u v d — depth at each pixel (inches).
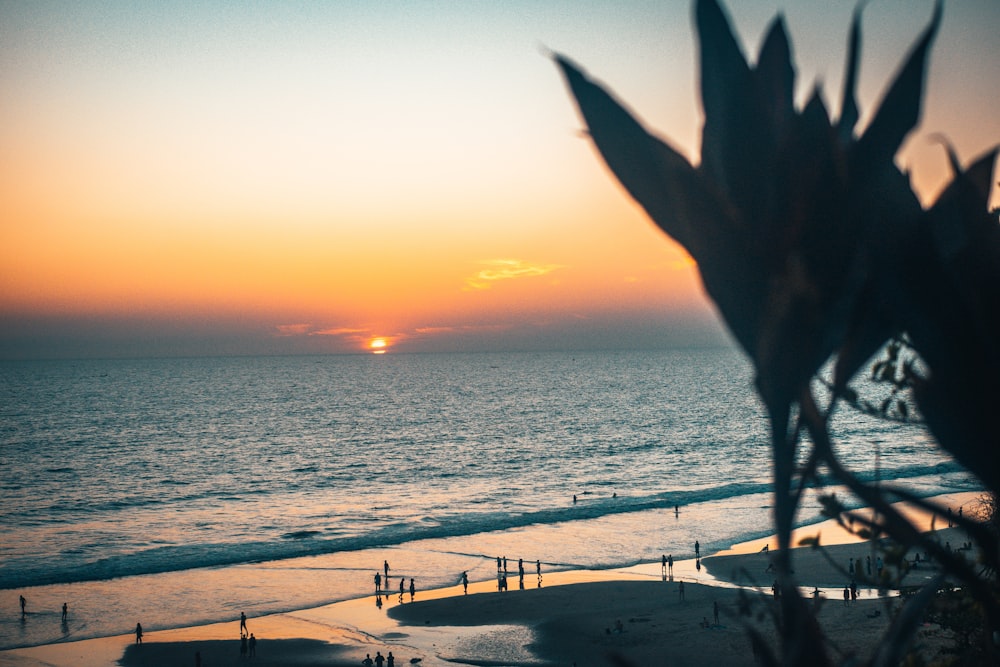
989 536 57.0
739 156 56.2
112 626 1715.1
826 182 52.5
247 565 2266.2
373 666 1446.9
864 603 1277.1
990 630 59.3
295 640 1585.9
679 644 1400.1
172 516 3137.3
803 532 2119.8
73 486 3917.3
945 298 52.0
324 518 3024.1
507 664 1412.4
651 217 55.6
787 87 62.0
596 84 57.4
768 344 52.4
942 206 57.3
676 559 2162.9
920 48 54.1
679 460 4566.9
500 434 6092.5
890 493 59.1
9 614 1809.8
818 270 52.6
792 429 54.9
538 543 2448.3
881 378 92.8
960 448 54.0
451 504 3270.2
